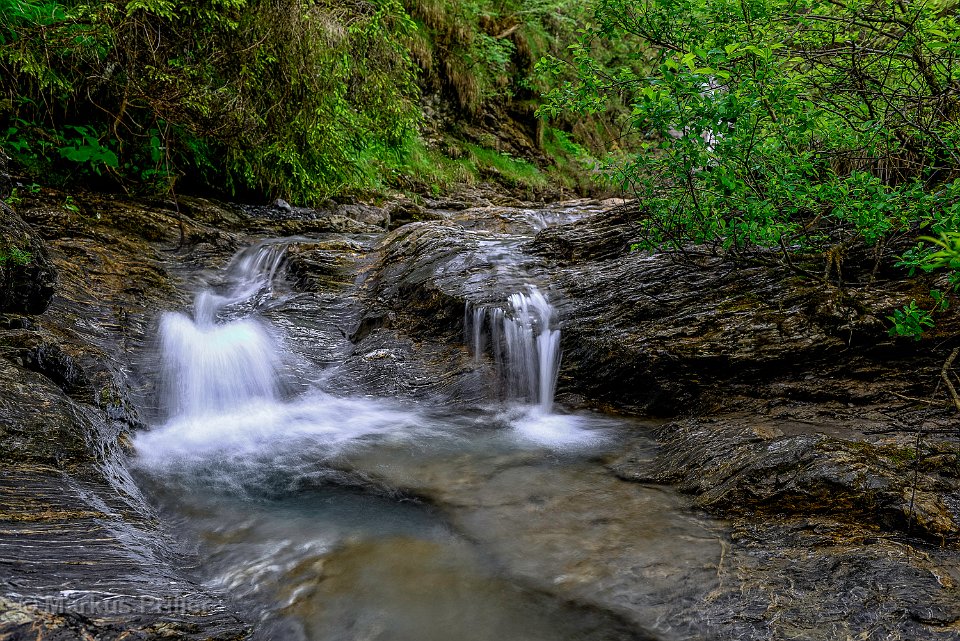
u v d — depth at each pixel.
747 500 2.80
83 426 3.07
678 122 2.96
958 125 3.25
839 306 3.84
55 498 2.45
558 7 16.88
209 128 7.46
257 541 2.68
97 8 6.21
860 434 3.25
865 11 3.42
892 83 3.73
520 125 17.30
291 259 6.66
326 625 2.14
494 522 2.86
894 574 2.16
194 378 4.56
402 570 2.47
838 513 2.60
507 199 13.70
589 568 2.45
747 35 3.42
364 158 11.19
